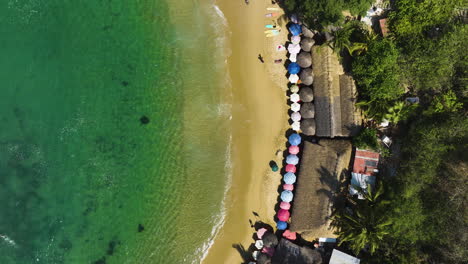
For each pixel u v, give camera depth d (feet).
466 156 79.41
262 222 91.50
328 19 79.82
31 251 93.15
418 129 82.12
